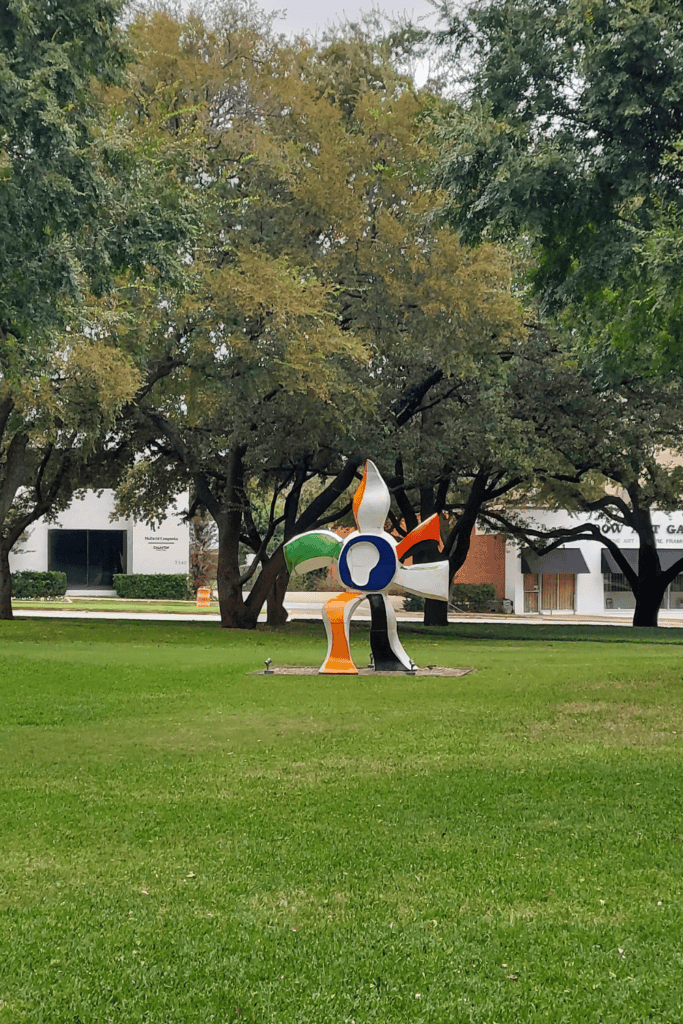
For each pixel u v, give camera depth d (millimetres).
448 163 15391
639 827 7418
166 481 37438
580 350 20953
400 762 9961
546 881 6207
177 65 26016
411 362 29500
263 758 10250
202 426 30766
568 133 14602
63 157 14812
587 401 29625
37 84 13797
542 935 5309
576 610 58188
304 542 19234
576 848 6918
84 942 5227
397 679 17469
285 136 27766
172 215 17719
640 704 13773
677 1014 4418
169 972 4852
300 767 9766
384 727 12133
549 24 14609
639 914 5609
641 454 31828
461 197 15562
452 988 4688
